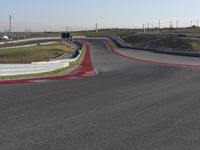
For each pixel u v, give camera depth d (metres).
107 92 12.30
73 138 5.86
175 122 7.35
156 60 41.53
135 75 21.72
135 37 103.94
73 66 32.69
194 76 20.95
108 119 7.52
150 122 7.30
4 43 86.94
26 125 6.80
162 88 14.01
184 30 146.38
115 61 40.62
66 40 96.44
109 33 142.88
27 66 21.42
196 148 5.42
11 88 13.27
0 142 5.55
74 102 9.84
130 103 9.83
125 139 5.87
